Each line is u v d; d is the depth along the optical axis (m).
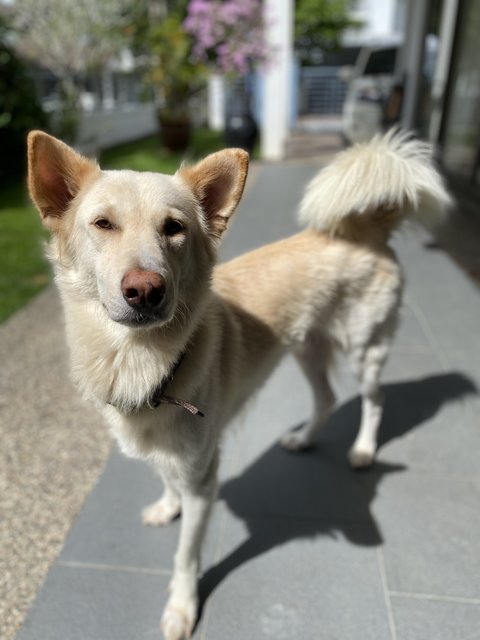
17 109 2.21
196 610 0.50
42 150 0.44
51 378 0.88
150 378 0.45
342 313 0.66
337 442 0.75
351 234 0.66
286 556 0.56
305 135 4.22
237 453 0.72
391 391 0.85
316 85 5.82
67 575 0.53
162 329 0.44
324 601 0.52
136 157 2.91
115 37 3.06
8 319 1.09
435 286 1.24
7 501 0.63
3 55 2.16
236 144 2.98
